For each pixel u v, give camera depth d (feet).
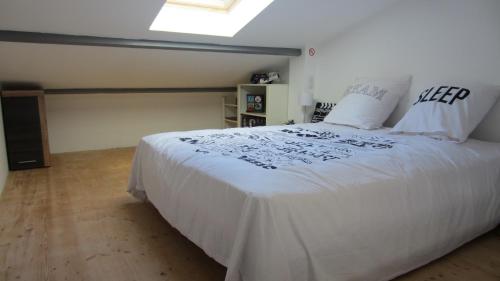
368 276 4.60
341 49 11.30
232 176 4.63
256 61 13.57
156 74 13.41
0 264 5.62
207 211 4.83
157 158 6.85
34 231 6.88
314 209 4.09
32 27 8.34
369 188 4.57
